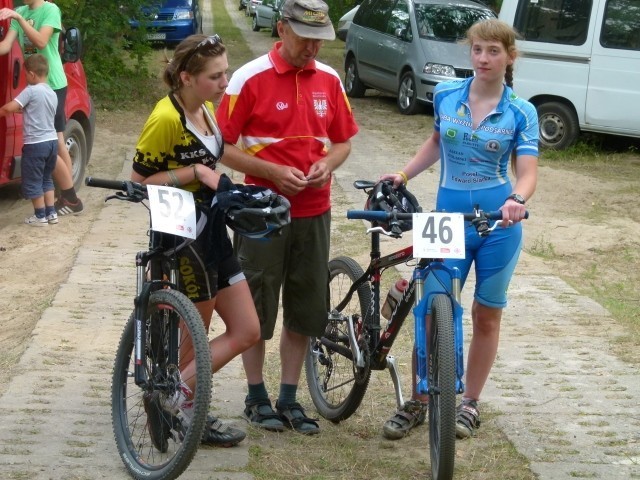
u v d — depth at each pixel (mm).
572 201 10883
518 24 13617
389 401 5199
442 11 16297
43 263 7758
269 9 33281
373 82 17406
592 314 6715
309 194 4539
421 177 11781
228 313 4223
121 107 15688
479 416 4871
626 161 13289
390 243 8688
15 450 4246
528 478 4234
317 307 4660
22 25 8539
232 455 4352
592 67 13094
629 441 4621
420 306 4266
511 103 4406
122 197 3891
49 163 8828
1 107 8555
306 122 4473
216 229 4086
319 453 4484
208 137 4074
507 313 6684
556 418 4883
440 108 4508
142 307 4023
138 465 4035
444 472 3969
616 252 8836
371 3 17828
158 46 22562
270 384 5406
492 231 4348
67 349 5633
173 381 3947
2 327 6254
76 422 4605
